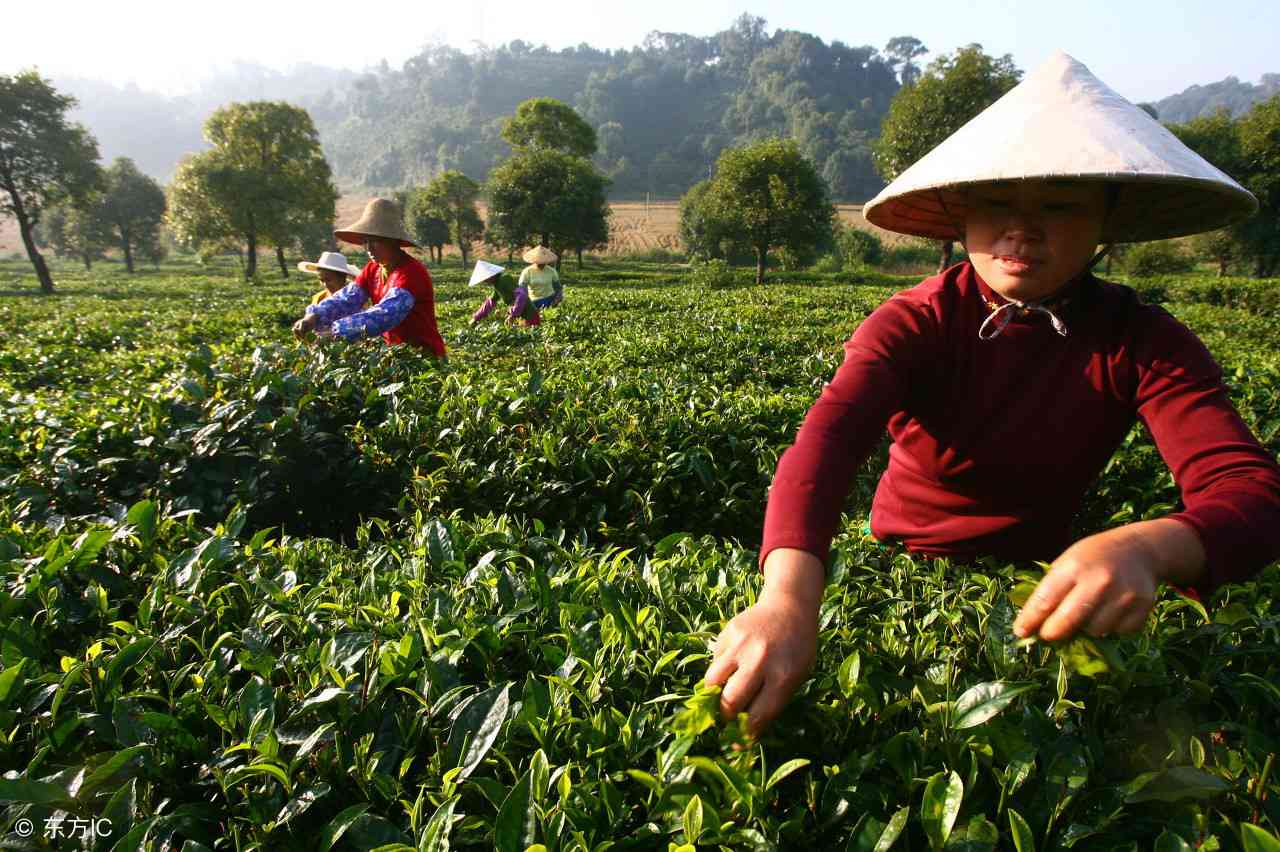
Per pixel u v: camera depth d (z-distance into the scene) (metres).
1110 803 1.14
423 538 2.32
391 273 5.47
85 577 2.06
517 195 50.19
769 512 1.33
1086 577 1.00
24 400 4.55
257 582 1.90
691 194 67.00
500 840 1.11
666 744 1.32
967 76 30.31
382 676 1.51
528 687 1.38
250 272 45.88
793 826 1.12
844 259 50.56
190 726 1.46
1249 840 0.89
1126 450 3.88
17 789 1.19
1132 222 1.80
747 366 7.33
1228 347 9.74
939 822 1.06
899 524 2.09
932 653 1.50
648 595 1.85
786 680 1.05
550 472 3.75
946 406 1.80
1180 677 1.36
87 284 43.31
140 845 1.15
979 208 1.63
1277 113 36.09
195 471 3.59
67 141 36.94
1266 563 1.13
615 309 15.96
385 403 4.32
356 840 1.18
